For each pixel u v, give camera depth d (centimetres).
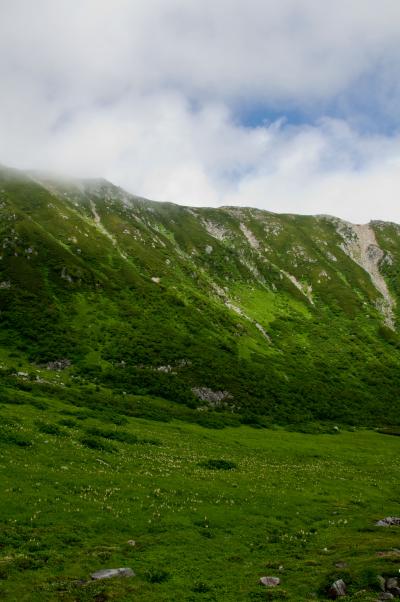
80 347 11275
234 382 11600
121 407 7606
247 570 2083
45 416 5038
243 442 6544
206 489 3459
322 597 1786
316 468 5297
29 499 2547
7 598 1590
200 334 14238
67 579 1791
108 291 14888
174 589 1805
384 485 4769
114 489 3020
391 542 2520
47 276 14225
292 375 13800
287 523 2989
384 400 14075
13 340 10994
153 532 2470
